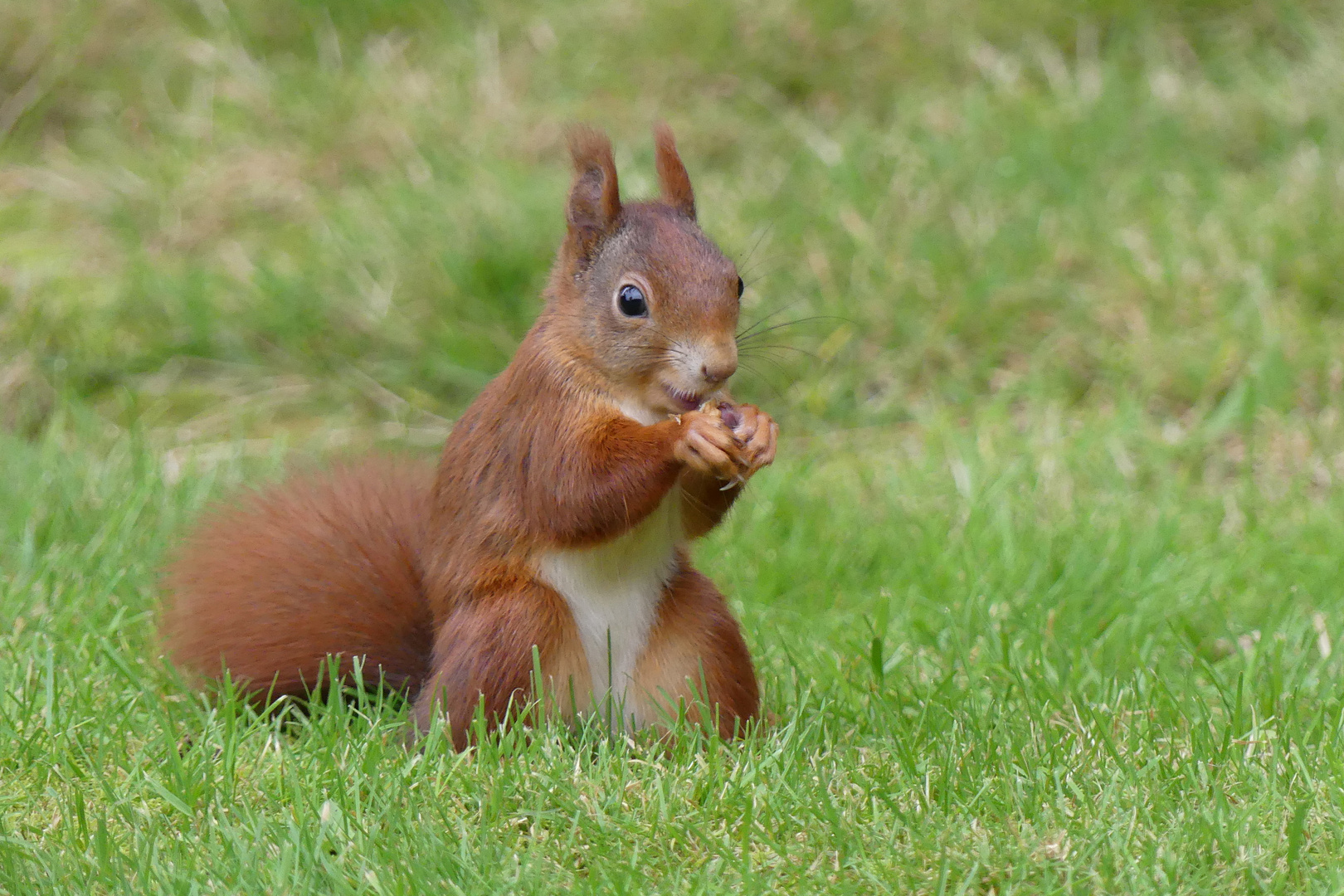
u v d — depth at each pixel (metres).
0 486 10.70
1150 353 12.41
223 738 6.67
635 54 16.81
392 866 5.59
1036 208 13.98
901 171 14.55
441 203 14.36
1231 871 5.48
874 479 11.40
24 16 17.14
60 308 13.51
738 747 6.82
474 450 7.00
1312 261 13.02
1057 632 8.65
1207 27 16.62
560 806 6.11
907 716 7.32
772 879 5.59
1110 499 10.75
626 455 6.56
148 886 5.50
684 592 7.16
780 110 16.30
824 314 13.23
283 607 7.40
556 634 6.79
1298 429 11.46
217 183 15.38
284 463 11.60
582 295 6.86
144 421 12.40
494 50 17.06
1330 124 14.84
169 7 17.52
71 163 15.86
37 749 6.71
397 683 7.42
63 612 8.43
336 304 13.65
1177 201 13.98
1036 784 6.22
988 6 16.95
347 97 16.41
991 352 12.86
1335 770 6.23
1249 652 8.23
